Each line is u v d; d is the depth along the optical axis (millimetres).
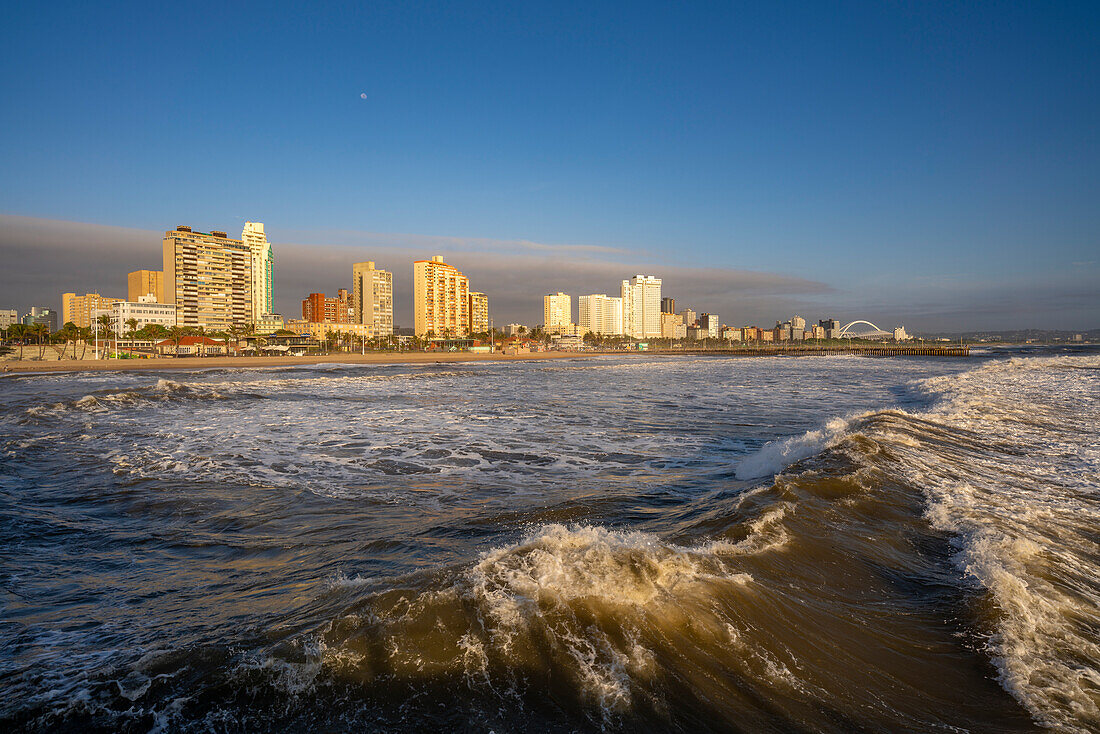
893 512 7984
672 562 5488
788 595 5301
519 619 4422
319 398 29797
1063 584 5770
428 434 17578
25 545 7516
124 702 3764
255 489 10625
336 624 4465
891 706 3957
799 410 24438
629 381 46719
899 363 89812
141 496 10047
